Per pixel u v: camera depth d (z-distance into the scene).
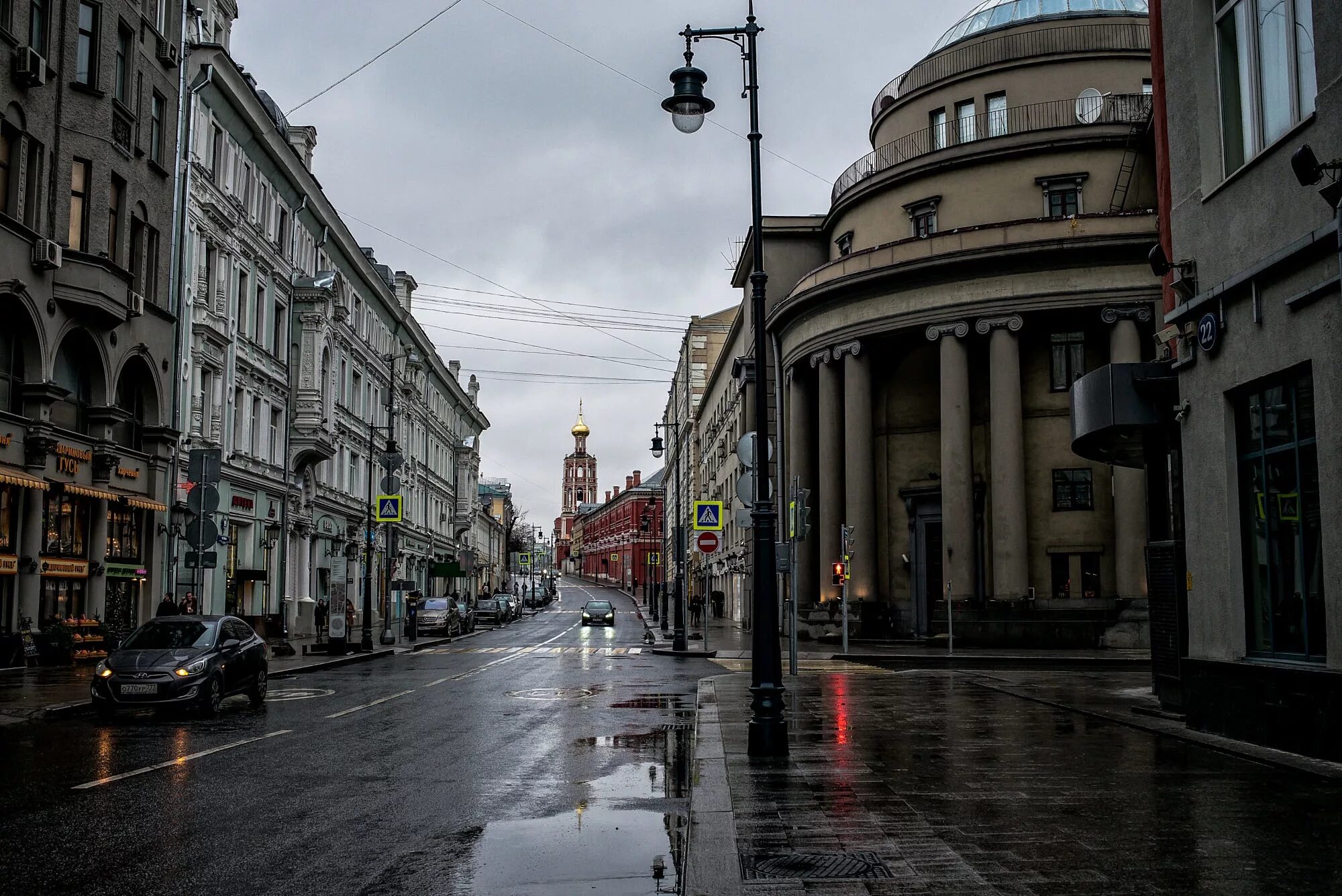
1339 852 6.63
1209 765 10.28
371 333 52.97
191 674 15.23
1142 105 40.44
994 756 10.90
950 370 38.88
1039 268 37.56
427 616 46.12
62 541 23.92
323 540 44.53
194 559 21.11
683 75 12.62
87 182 24.17
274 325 37.81
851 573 41.72
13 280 21.52
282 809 8.57
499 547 119.06
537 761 11.37
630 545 156.25
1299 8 11.05
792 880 5.99
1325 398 10.29
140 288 26.97
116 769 10.55
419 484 65.88
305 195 39.81
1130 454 18.75
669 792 9.50
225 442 32.59
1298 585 11.07
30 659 22.11
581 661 30.48
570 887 6.28
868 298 41.31
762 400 11.73
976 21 45.22
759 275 11.99
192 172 29.70
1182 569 14.09
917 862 6.39
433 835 7.66
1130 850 6.71
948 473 38.44
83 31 24.28
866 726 13.62
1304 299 10.53
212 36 33.50
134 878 6.43
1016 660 30.53
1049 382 39.22
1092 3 43.53
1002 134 40.62
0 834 7.60
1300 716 10.56
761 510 11.39
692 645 39.50
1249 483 12.10
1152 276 36.50
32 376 22.56
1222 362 12.30
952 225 41.53
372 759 11.36
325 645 32.12
